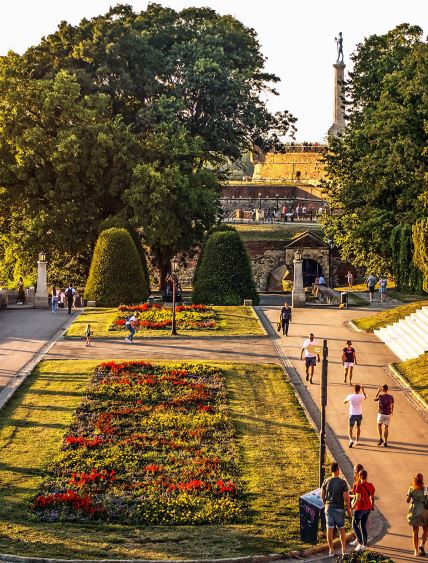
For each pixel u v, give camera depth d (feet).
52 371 159.74
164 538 94.02
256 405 142.00
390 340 184.44
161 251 285.43
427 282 203.62
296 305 230.89
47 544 90.63
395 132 255.50
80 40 285.84
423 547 92.22
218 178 300.40
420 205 250.37
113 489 108.37
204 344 185.57
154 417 134.10
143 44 285.23
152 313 210.79
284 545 93.09
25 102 263.70
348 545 94.27
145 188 257.34
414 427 132.36
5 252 275.80
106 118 271.49
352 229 270.05
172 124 272.31
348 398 124.88
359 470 93.09
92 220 261.44
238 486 109.60
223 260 233.76
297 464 117.50
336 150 279.49
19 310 230.89
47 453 119.55
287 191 430.61
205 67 284.41
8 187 265.54
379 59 288.30
